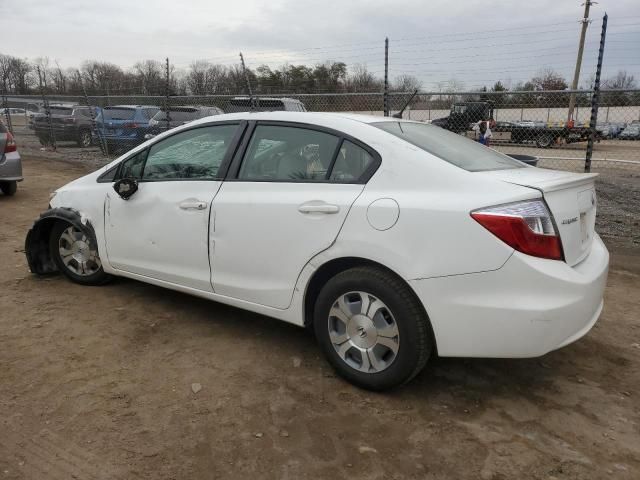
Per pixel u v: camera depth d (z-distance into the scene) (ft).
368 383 9.84
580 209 9.86
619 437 8.89
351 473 7.88
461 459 8.24
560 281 8.57
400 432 8.89
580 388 10.47
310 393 10.01
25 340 11.93
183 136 12.90
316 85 49.96
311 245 10.17
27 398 9.59
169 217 12.46
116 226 13.71
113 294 14.85
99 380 10.28
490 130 37.11
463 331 8.83
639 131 54.54
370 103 38.45
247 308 11.53
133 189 13.17
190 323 13.10
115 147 48.73
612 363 11.55
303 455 8.25
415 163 9.61
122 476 7.69
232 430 8.82
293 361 11.27
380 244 9.30
